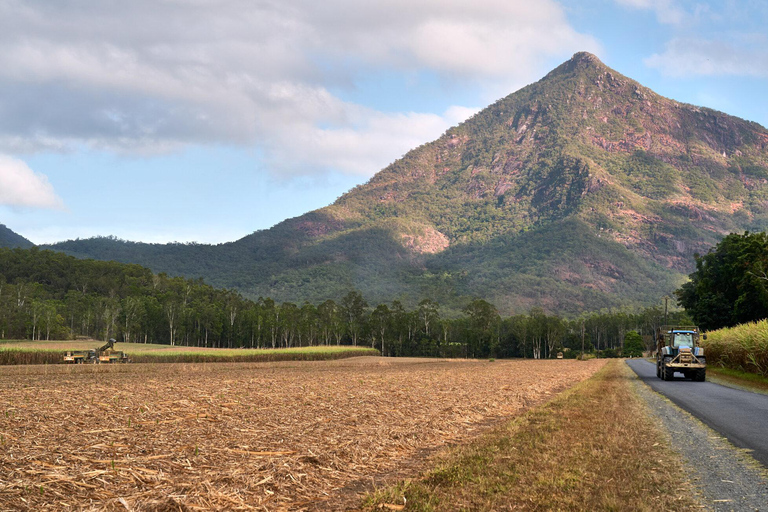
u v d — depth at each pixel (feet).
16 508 19.13
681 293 229.45
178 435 33.32
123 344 317.22
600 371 135.44
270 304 512.22
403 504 21.59
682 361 91.40
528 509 20.83
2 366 140.05
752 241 173.17
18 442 29.01
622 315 549.95
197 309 439.22
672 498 21.99
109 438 31.42
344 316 527.40
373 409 48.93
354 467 28.12
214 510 20.48
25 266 548.72
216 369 143.54
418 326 476.95
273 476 24.97
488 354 476.95
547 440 33.96
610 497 21.89
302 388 70.74
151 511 19.92
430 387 77.20
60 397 54.03
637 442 33.53
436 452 32.53
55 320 380.78
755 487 23.68
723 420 43.21
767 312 166.50
